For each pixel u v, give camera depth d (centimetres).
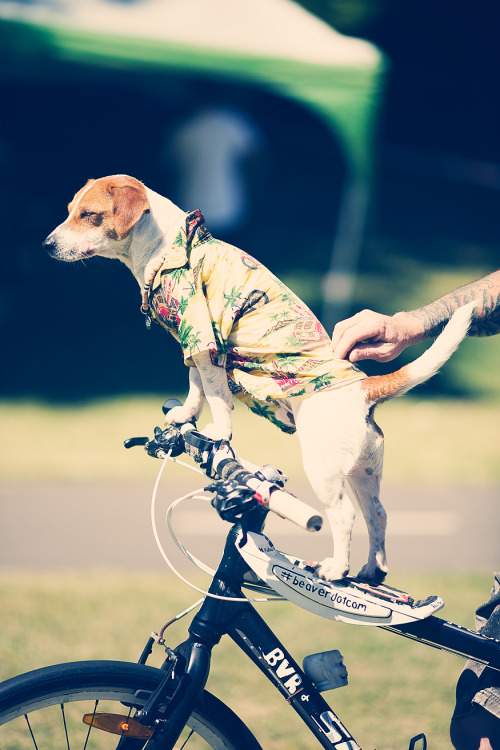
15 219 2300
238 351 330
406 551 868
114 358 1828
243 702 538
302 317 332
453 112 3481
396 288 2327
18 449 1275
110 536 905
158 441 307
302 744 483
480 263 2647
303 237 2541
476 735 310
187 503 1028
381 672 582
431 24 3209
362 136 1808
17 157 2489
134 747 299
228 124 2397
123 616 684
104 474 1153
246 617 293
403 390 323
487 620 321
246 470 276
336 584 300
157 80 1744
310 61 1680
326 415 320
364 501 339
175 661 286
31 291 2147
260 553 291
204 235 341
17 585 759
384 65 1711
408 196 3123
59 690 282
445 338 321
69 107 2617
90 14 1589
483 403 1645
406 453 1298
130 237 367
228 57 1641
